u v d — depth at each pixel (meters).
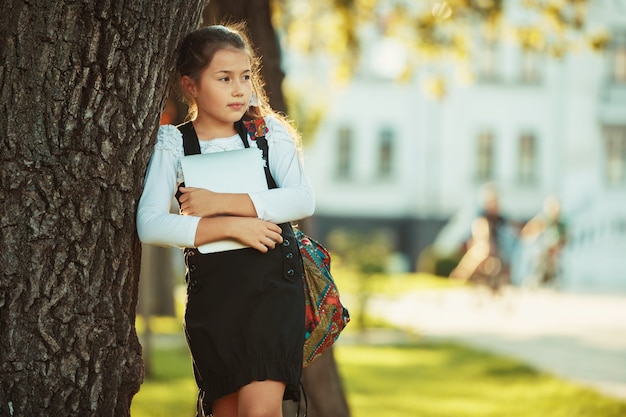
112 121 4.91
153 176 5.19
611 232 50.44
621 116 51.91
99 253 4.94
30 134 4.77
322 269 5.45
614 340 21.36
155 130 5.12
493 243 29.53
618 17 50.38
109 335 4.98
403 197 53.50
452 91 52.78
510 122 52.84
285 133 5.55
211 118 5.44
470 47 16.06
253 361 5.09
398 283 38.06
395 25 16.48
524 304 31.47
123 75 4.91
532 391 14.23
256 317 5.11
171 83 5.21
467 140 53.12
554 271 36.47
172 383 14.85
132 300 5.14
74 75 4.81
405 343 21.55
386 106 53.34
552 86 52.66
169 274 23.92
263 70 8.62
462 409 12.62
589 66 52.03
